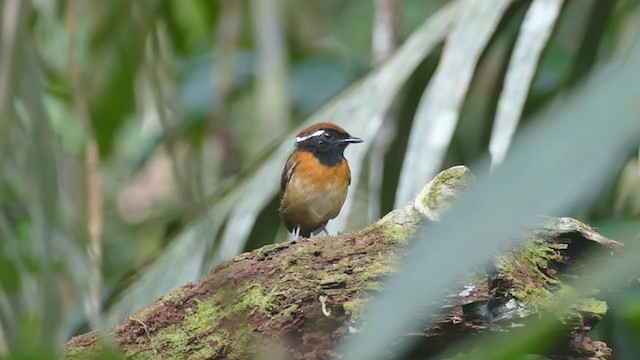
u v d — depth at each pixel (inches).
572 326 219.5
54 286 308.7
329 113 391.5
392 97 376.8
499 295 217.2
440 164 339.9
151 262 393.7
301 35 679.1
